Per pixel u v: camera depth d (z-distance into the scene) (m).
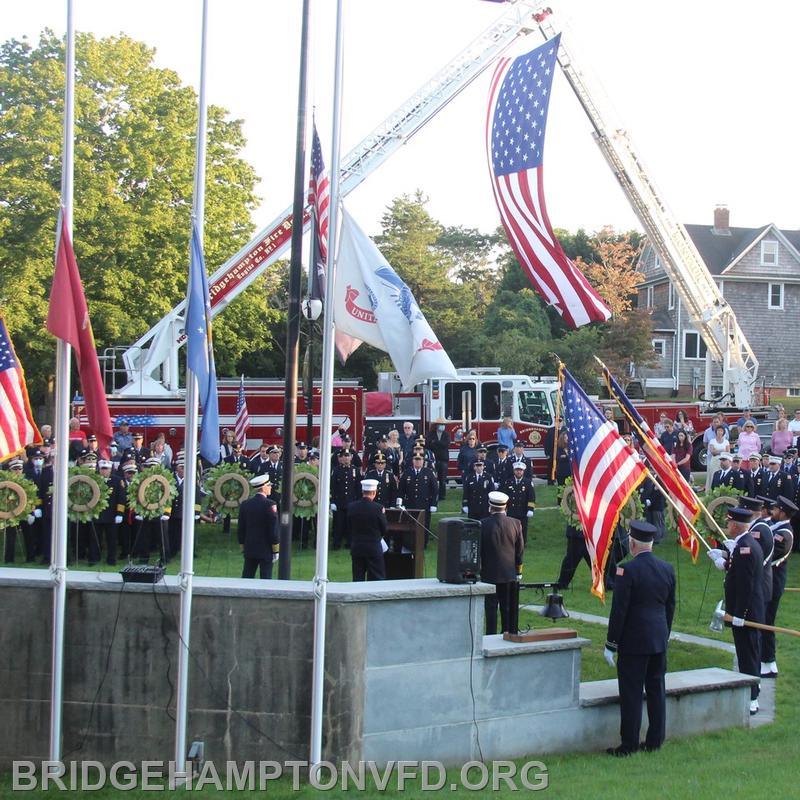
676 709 10.06
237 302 37.03
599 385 42.16
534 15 23.58
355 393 26.31
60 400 8.75
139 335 33.47
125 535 18.09
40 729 8.77
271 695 8.65
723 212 51.28
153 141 34.03
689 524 12.55
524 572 17.75
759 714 10.77
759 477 19.58
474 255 65.25
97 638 8.77
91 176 32.12
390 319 10.48
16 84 32.44
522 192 10.92
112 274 32.94
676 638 13.44
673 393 47.53
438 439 26.33
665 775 8.48
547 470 29.19
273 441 25.73
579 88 25.55
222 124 37.91
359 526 14.21
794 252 49.31
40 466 18.16
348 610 8.62
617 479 10.52
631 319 45.81
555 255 10.84
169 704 8.70
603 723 9.73
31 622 8.82
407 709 8.84
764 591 11.48
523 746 9.30
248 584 8.88
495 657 9.17
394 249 51.72
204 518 18.06
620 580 9.39
